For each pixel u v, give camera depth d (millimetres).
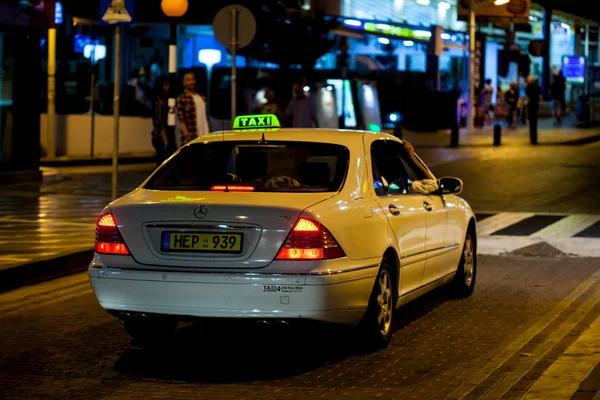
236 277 8742
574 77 70500
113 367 9344
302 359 9617
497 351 9906
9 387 8625
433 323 11305
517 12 57719
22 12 24656
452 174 30156
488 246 17672
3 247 15492
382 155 10688
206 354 9852
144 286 8992
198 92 21375
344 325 9172
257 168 10211
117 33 17562
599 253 16922
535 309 12148
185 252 8953
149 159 34250
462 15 53625
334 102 41281
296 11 47969
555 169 31734
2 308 12195
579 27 76562
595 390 8086
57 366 9375
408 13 54875
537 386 8273
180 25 40031
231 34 19906
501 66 64562
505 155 36312
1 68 25359
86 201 22172
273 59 47375
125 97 41562
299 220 8805
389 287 10023
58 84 39719
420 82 52656
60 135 34500
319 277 8703
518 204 23875
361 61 57219
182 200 9109
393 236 10008
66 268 14758
